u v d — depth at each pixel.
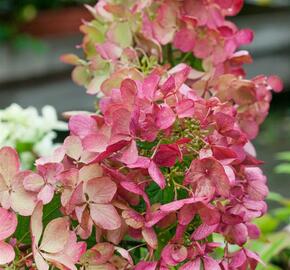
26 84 3.15
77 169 0.66
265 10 3.75
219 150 0.65
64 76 3.19
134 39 0.83
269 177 2.63
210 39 0.81
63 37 3.23
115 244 0.67
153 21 0.81
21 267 0.63
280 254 1.28
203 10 0.80
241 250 0.69
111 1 0.85
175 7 0.80
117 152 0.66
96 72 0.83
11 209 0.64
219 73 0.80
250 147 0.80
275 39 3.69
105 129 0.68
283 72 3.64
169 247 0.65
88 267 0.65
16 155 0.64
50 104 3.12
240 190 0.69
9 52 3.14
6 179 0.64
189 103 0.65
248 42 0.82
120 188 0.66
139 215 0.65
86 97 3.14
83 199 0.65
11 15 3.21
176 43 0.81
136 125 0.65
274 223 1.22
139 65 0.79
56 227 0.62
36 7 3.26
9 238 0.65
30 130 1.19
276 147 3.04
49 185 0.65
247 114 0.80
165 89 0.66
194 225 0.69
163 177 0.65
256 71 3.61
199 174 0.65
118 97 0.69
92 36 0.86
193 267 0.65
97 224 0.65
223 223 0.69
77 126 0.70
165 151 0.65
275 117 3.42
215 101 0.67
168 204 0.63
